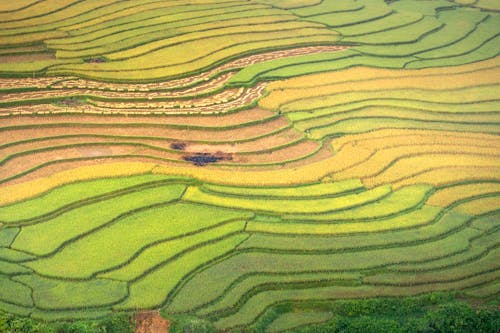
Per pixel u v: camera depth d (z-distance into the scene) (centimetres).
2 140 5459
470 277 4288
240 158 5466
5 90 6088
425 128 6078
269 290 4128
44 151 5391
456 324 3844
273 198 4962
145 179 5047
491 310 4000
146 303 3928
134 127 5788
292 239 4531
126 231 4516
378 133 5941
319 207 4869
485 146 5816
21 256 4244
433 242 4581
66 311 3872
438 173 5353
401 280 4216
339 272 4262
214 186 5050
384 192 5075
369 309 3997
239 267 4266
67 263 4200
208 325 3766
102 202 4797
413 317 3991
